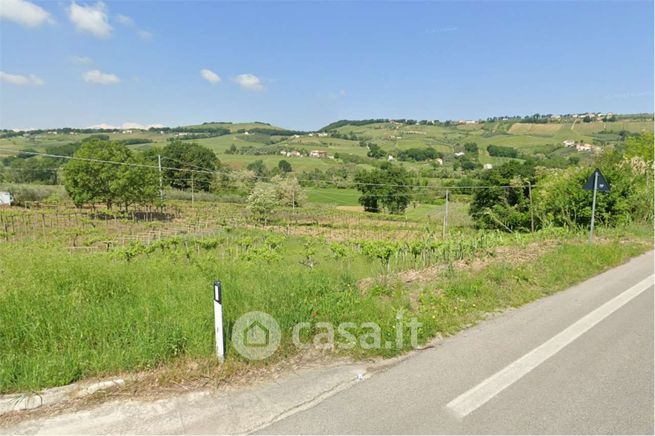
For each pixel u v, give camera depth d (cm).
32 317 435
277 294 539
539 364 401
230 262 1077
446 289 637
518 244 1205
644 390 351
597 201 1762
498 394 343
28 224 3045
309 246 1623
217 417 306
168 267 811
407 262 1088
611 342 459
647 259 991
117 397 328
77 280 604
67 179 3878
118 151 4116
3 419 299
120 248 1309
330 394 342
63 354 375
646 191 1834
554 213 2003
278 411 316
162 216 4281
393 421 303
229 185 6181
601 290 695
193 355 388
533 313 564
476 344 452
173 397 331
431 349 438
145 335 396
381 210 5712
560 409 320
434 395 341
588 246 1073
